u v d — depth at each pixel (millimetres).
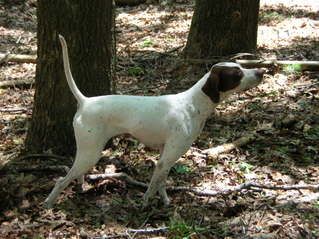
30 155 4445
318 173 4414
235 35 6457
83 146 3803
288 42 7387
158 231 3686
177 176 4363
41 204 3961
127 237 3654
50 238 3664
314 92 5707
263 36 7758
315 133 4973
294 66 6164
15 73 6379
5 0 9781
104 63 4512
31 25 8898
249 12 6461
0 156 4590
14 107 5578
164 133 3797
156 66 6543
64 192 4113
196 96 3816
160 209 3955
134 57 6910
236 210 3910
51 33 4371
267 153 4668
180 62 6414
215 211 3939
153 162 4477
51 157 4441
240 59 6398
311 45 7207
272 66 6172
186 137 3811
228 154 4652
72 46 4391
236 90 3773
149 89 5902
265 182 4289
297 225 3750
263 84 5918
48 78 4445
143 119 3781
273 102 5543
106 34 4477
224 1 6387
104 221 3816
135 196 4094
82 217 3869
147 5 10492
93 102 3807
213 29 6469
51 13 4348
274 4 10008
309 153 4684
